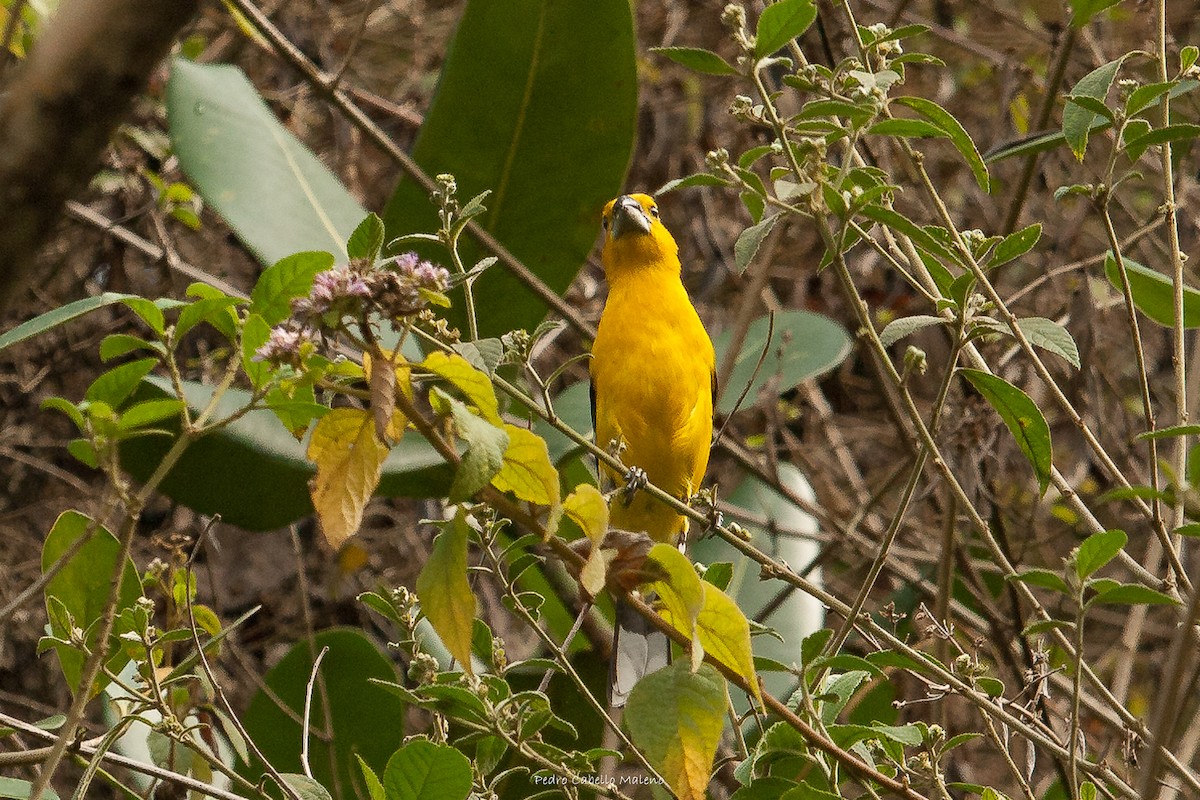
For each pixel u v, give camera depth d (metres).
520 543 6.14
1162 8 7.61
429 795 5.36
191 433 4.75
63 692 15.08
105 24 2.86
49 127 2.89
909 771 6.25
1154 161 13.58
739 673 4.82
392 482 10.06
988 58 14.61
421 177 10.38
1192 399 9.52
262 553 15.77
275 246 10.45
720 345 12.99
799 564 12.29
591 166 11.24
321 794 6.23
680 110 16.69
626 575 4.63
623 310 10.88
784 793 5.62
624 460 10.78
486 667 9.16
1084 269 11.59
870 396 16.48
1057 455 13.58
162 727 6.09
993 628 9.70
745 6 15.55
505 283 11.48
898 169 15.02
